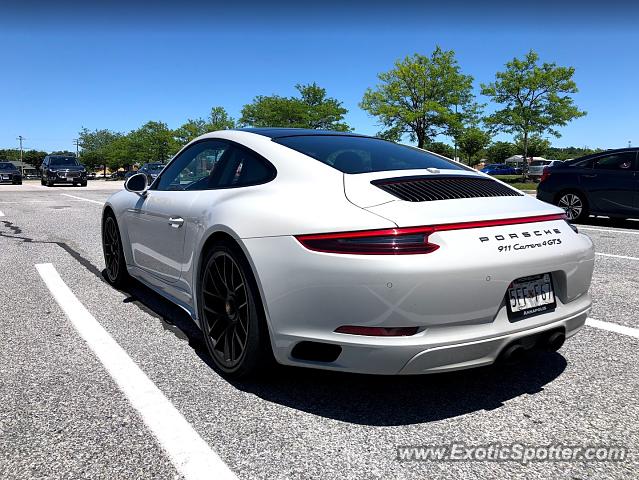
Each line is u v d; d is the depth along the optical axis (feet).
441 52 120.37
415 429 7.38
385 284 6.81
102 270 17.67
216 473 6.28
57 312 12.71
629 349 10.55
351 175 8.36
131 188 12.51
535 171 160.66
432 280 6.81
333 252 7.13
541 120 103.50
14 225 29.84
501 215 7.77
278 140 9.94
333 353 7.47
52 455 6.62
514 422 7.61
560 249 8.02
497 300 7.30
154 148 201.36
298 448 6.85
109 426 7.34
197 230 9.61
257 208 8.29
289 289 7.48
